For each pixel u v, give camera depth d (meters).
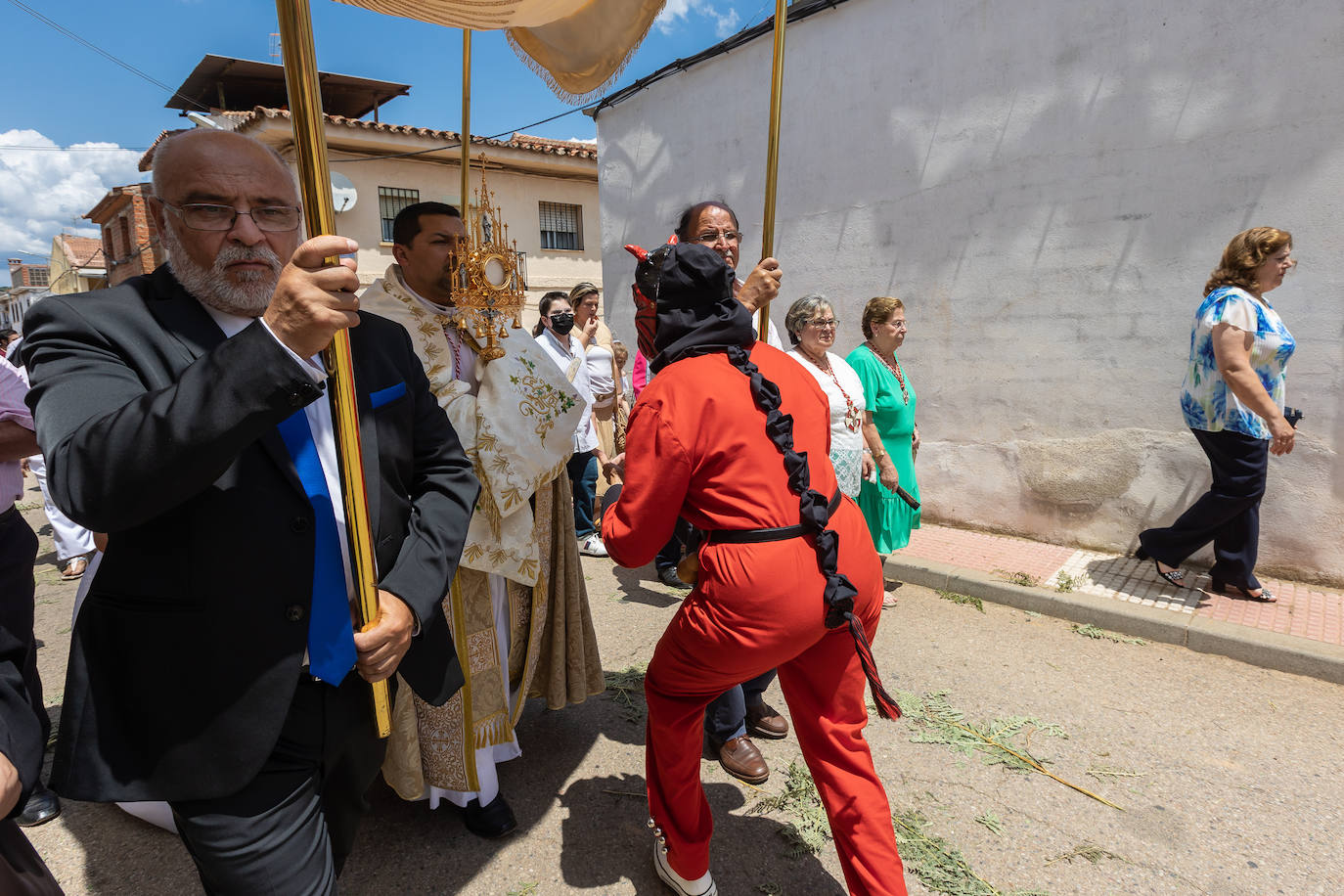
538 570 2.35
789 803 2.48
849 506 1.87
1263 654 3.37
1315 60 3.73
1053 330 4.71
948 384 5.24
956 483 5.31
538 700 3.25
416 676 1.59
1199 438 3.83
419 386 1.65
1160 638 3.65
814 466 1.80
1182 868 2.16
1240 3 3.89
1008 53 4.69
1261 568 4.18
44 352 1.17
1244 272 3.60
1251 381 3.50
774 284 2.21
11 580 2.19
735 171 6.28
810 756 1.83
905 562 4.60
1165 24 4.12
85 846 2.38
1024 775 2.61
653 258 2.02
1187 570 4.32
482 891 2.13
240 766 1.23
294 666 1.26
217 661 1.21
